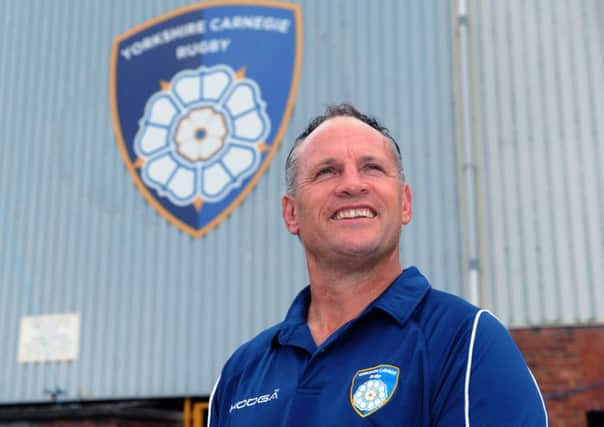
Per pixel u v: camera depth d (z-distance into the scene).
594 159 7.36
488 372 1.53
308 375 1.72
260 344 2.04
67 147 8.92
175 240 8.25
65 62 9.22
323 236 1.87
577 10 7.77
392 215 1.90
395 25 8.13
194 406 7.98
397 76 7.98
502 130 7.64
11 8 9.66
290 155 2.10
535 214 7.36
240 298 7.90
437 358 1.61
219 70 8.47
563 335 7.01
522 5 7.91
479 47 7.92
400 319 1.70
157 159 8.48
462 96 7.70
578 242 7.20
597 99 7.50
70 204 8.73
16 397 8.30
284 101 8.19
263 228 8.00
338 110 2.10
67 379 8.20
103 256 8.46
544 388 6.91
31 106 9.21
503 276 7.27
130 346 8.10
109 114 8.85
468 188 7.42
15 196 8.95
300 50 8.29
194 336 7.93
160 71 8.71
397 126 7.83
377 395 1.59
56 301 8.49
